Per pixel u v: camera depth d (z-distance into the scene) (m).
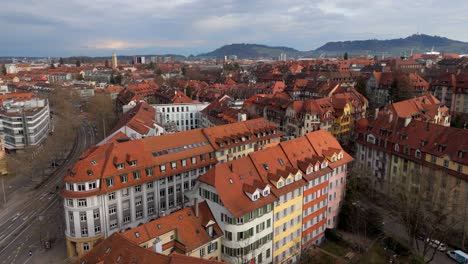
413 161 100.75
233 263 69.94
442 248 84.06
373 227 91.88
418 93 186.25
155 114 151.50
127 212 87.50
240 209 69.06
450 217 88.69
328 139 99.88
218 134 112.56
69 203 81.25
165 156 94.69
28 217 106.19
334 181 94.69
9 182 135.38
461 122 158.62
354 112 167.00
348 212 96.38
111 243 56.94
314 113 153.50
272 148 86.12
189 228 67.81
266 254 76.38
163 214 94.25
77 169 81.31
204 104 196.38
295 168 82.94
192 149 101.62
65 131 186.12
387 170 110.69
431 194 92.75
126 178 86.19
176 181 96.62
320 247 89.81
